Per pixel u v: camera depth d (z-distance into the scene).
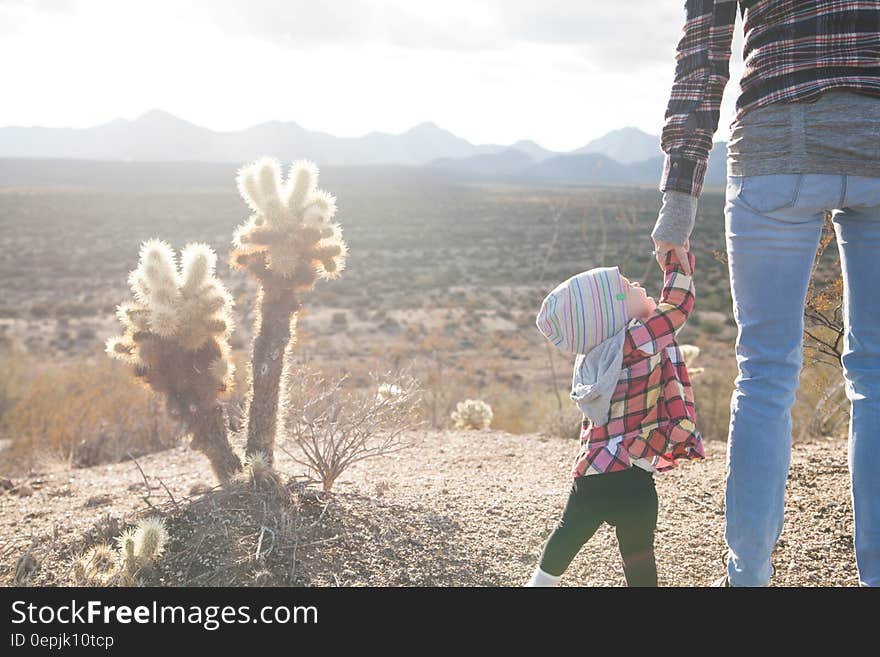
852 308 1.97
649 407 2.08
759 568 1.97
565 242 50.53
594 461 2.08
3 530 3.40
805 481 3.43
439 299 34.50
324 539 2.84
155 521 2.66
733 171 1.98
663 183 2.09
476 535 3.01
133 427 6.97
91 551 2.81
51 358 19.34
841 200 1.82
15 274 42.09
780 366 1.93
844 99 1.80
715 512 3.19
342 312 30.66
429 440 5.82
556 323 2.16
